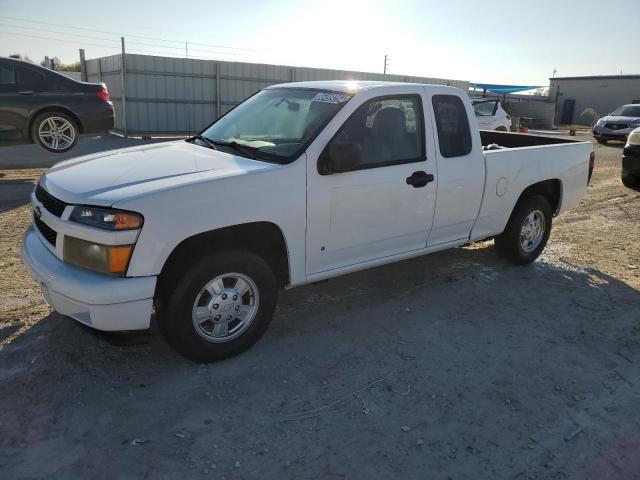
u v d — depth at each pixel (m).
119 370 3.46
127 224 3.05
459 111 4.73
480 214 5.00
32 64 10.38
